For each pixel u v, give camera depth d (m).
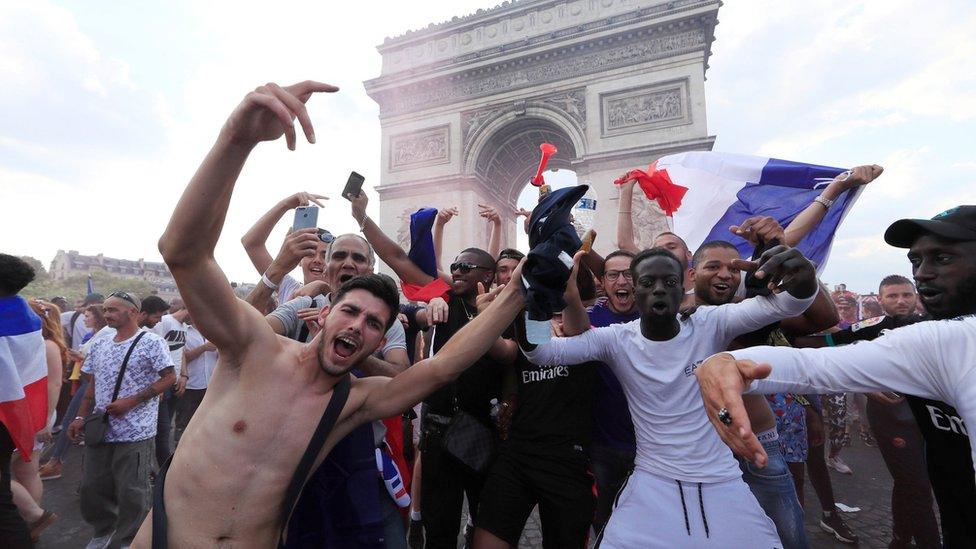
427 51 31.25
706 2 23.73
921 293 1.74
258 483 2.03
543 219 2.37
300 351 2.28
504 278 4.31
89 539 5.39
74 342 10.53
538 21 28.47
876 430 4.85
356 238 3.39
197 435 2.06
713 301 3.30
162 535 1.92
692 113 24.02
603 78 26.03
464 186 28.42
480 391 3.70
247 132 1.64
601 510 3.74
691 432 2.63
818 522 5.79
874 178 3.72
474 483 3.91
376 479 2.70
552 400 3.42
